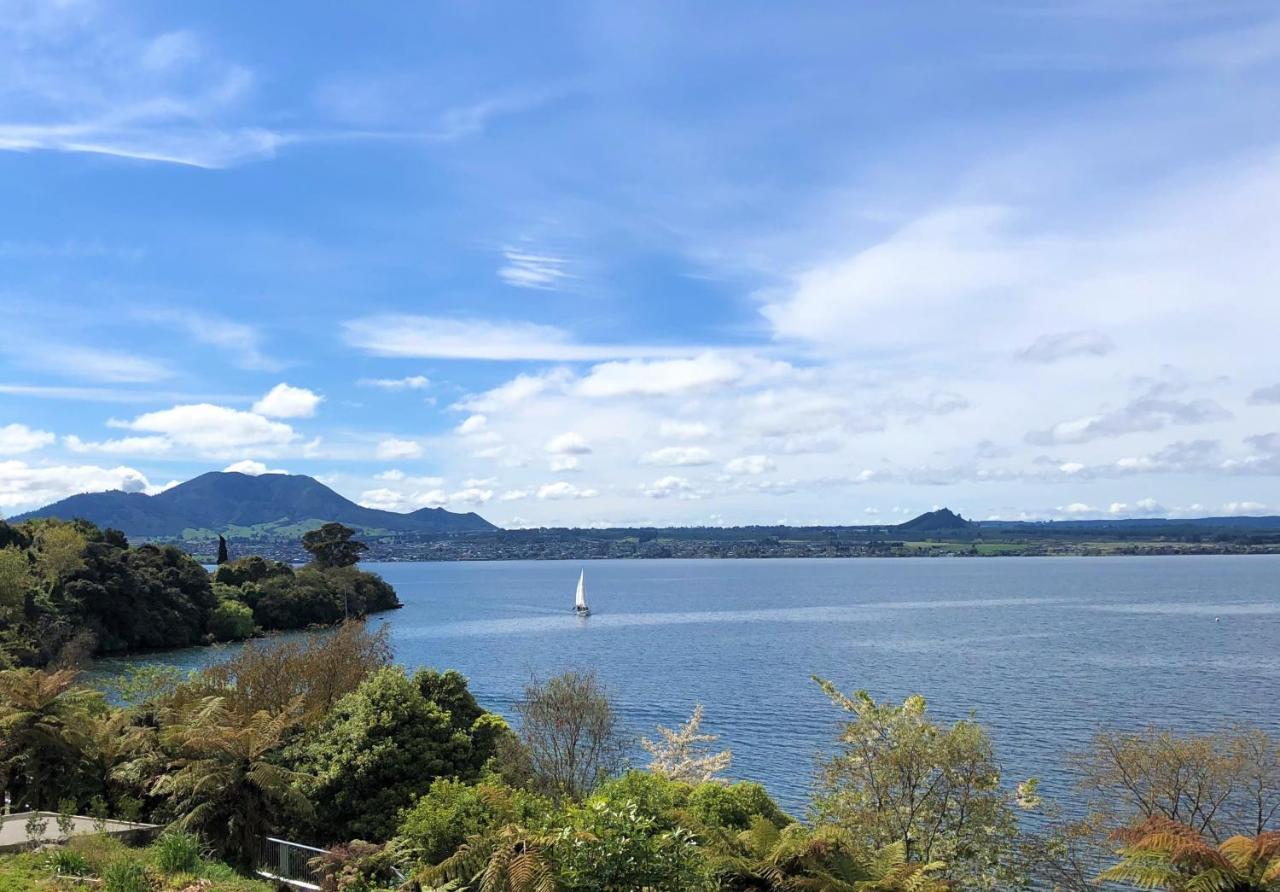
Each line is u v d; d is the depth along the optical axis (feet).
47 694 94.07
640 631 465.88
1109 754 110.93
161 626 385.70
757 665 319.06
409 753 97.71
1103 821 98.22
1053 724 199.82
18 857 63.00
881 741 90.89
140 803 90.94
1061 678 269.44
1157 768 95.66
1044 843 92.38
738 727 209.67
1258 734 102.17
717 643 398.62
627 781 71.67
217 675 143.13
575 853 48.57
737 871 60.80
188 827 75.72
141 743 98.12
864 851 69.05
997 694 241.55
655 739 191.42
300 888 68.49
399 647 400.06
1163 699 230.89
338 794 92.79
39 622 312.29
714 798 84.02
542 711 122.11
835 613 555.69
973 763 86.99
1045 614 513.45
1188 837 56.13
